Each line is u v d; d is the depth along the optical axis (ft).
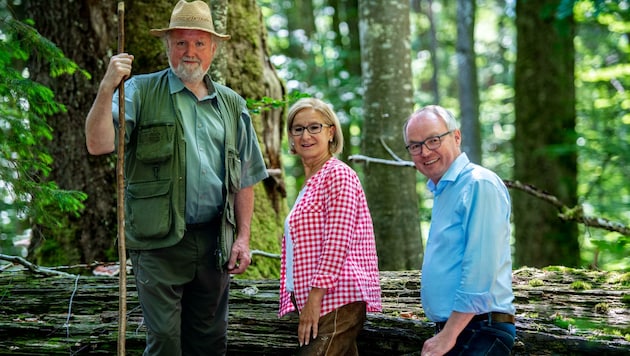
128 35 18.48
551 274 14.03
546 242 26.13
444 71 58.34
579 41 42.65
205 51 10.50
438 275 9.39
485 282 8.75
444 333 8.87
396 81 21.08
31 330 12.78
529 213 26.48
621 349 10.93
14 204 15.01
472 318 9.16
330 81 35.09
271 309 13.17
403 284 14.03
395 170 21.02
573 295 13.03
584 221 18.98
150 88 10.64
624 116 34.88
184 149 10.43
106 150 9.89
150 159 10.33
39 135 15.28
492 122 51.72
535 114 26.78
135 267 10.65
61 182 18.65
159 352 10.49
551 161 26.43
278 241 18.95
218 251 10.78
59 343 12.54
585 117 36.86
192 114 10.68
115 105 10.21
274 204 19.39
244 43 19.24
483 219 8.87
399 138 21.07
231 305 13.30
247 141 11.47
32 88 14.55
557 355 11.22
